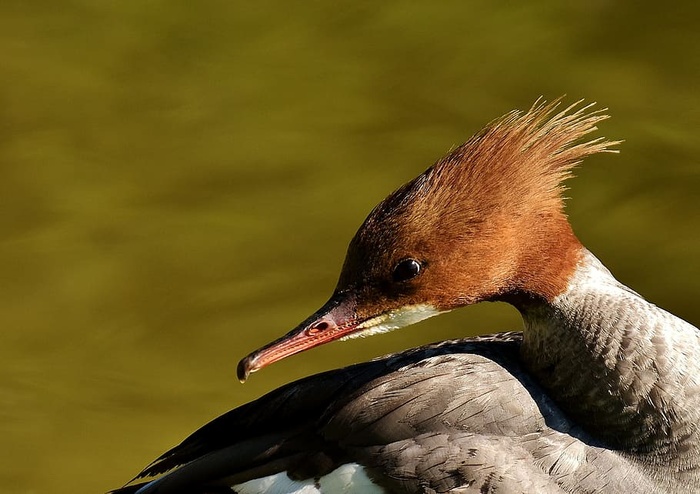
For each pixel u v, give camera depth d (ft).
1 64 47.47
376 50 47.39
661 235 41.39
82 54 47.93
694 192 42.73
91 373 38.45
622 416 26.35
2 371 38.42
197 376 38.29
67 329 39.78
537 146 26.99
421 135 44.04
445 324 39.68
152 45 48.14
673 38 47.06
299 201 42.98
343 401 27.14
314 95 45.96
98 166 44.11
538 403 26.84
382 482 26.18
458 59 46.75
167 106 45.96
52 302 40.52
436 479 25.85
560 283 26.96
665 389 26.27
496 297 27.45
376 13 48.98
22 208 43.09
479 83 45.68
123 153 44.57
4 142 44.88
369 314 27.17
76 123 45.47
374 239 26.76
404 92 45.70
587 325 26.68
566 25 47.96
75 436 36.52
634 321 26.61
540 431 26.45
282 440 27.37
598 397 26.50
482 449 25.89
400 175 42.98
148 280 41.06
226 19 49.32
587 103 44.42
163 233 42.37
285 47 47.67
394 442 26.35
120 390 37.99
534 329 27.40
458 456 25.89
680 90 45.09
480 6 49.06
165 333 39.55
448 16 48.67
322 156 44.04
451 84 45.80
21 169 44.04
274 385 38.17
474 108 44.68
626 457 26.40
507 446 26.05
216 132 45.09
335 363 38.99
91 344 39.29
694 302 39.19
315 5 49.67
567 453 26.09
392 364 27.89
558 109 43.96
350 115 45.09
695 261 40.52
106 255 41.70
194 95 46.16
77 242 42.11
